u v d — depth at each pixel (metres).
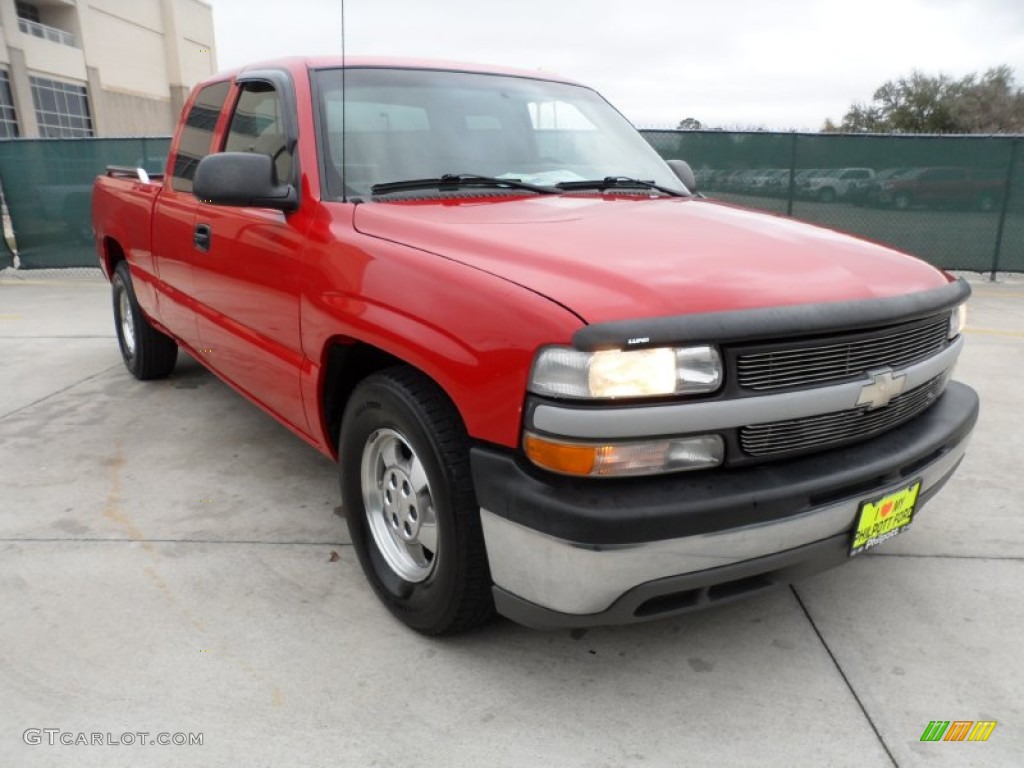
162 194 4.20
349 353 2.71
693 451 1.97
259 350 3.20
